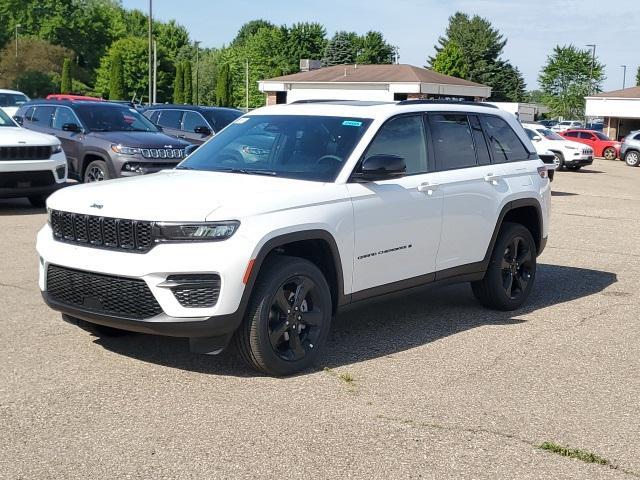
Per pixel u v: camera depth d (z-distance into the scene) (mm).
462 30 103625
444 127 6895
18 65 87125
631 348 6414
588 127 73125
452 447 4355
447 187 6625
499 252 7316
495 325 7016
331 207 5621
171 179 5836
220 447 4266
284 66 113000
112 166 14219
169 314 5004
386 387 5273
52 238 5598
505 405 5020
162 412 4734
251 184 5586
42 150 12844
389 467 4086
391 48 110312
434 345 6312
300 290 5438
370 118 6242
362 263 5906
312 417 4711
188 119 18062
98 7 109375
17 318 6691
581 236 12938
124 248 5148
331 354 5980
